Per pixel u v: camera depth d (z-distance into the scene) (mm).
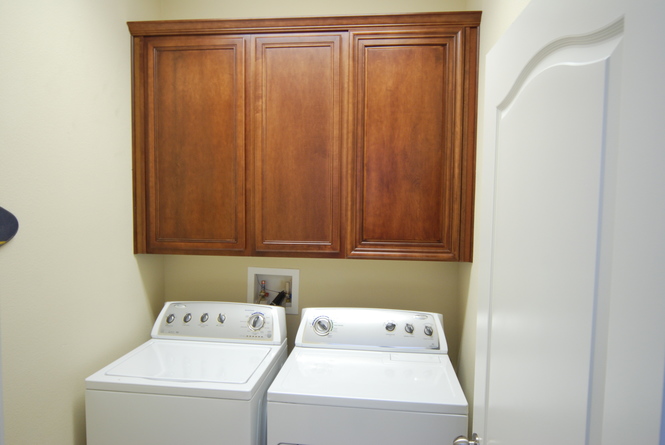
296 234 1664
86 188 1407
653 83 410
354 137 1612
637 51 437
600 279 512
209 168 1674
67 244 1319
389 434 1231
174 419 1275
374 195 1620
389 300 1945
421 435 1223
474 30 1529
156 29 1643
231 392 1255
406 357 1556
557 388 614
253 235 1676
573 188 578
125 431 1294
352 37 1587
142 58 1671
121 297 1640
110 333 1567
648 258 416
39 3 1185
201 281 2027
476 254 1506
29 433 1182
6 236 1080
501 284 884
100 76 1470
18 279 1135
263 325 1702
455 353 1908
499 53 927
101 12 1472
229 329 1699
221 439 1263
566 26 604
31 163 1167
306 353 1583
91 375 1349
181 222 1701
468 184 1562
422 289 1928
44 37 1206
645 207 421
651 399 410
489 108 1000
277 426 1267
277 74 1628
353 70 1594
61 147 1283
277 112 1638
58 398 1292
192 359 1496
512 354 806
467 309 1658
